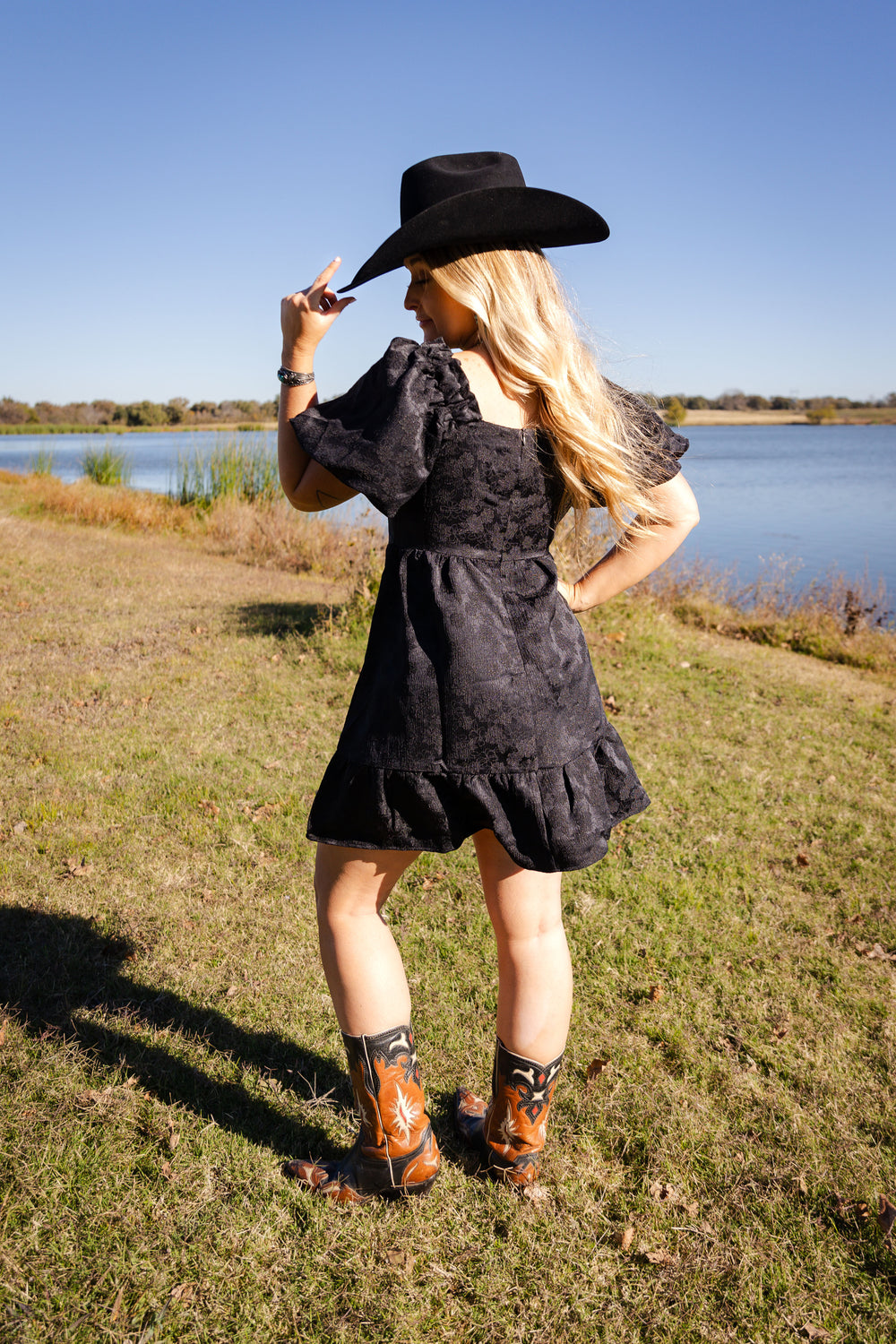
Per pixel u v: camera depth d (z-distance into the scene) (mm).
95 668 6078
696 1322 1562
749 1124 2076
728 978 2742
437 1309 1576
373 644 1483
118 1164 1850
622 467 1509
